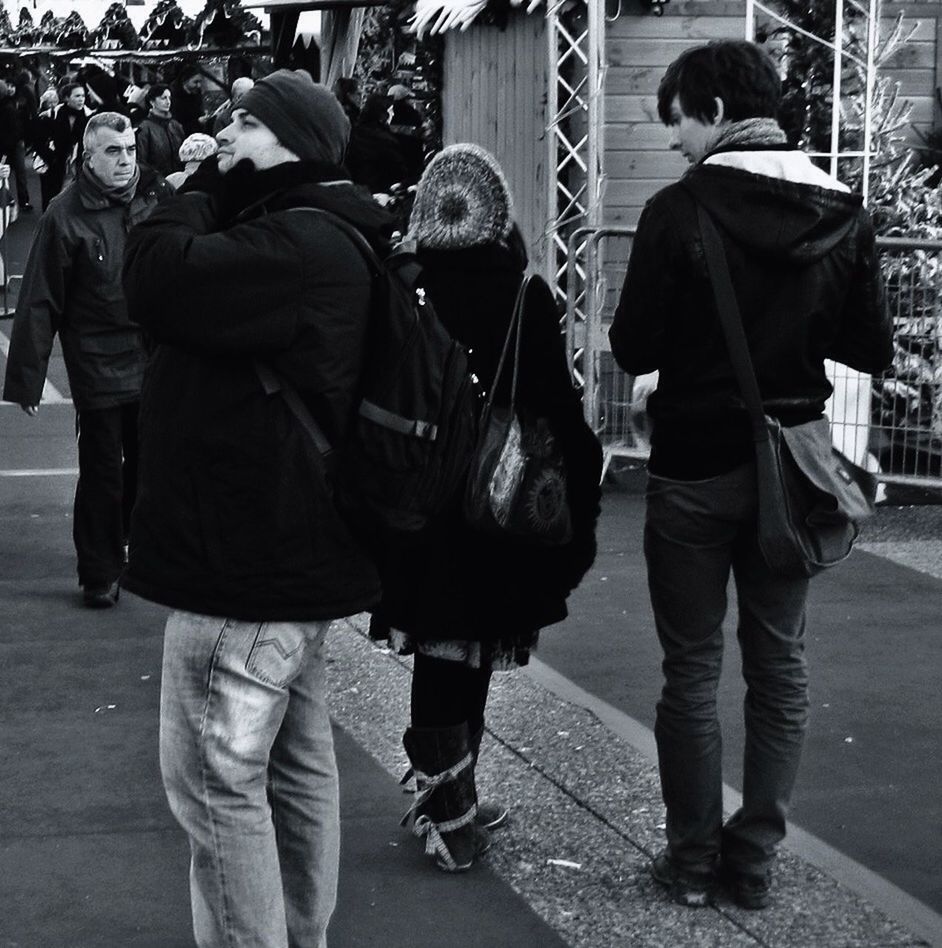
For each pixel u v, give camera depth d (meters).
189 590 3.04
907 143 10.84
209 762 3.06
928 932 3.74
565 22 9.95
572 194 10.11
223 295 2.94
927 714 5.28
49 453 9.53
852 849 4.20
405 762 4.80
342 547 3.10
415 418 3.09
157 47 33.78
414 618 3.84
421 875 4.02
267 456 3.02
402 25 12.73
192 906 3.45
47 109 28.25
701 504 3.65
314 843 3.36
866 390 8.38
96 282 6.36
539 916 3.80
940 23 10.84
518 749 4.92
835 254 3.60
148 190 6.50
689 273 3.54
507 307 3.79
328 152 3.17
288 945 3.38
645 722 5.18
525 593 3.87
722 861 3.88
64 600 6.62
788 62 10.06
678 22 10.11
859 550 7.57
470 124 10.84
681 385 3.64
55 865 4.07
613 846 4.20
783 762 3.77
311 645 3.21
